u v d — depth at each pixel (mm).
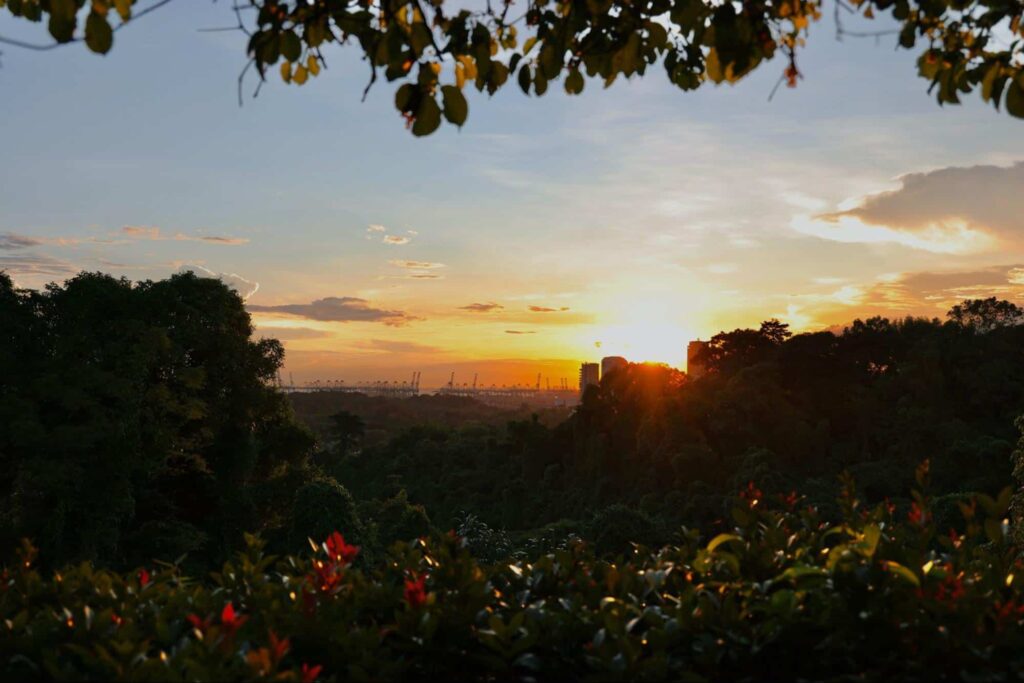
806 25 4312
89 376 31906
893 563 3783
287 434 45125
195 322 38062
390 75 3924
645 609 4055
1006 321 95938
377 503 47969
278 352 43188
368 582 4617
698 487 80688
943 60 4477
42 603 4652
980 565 4281
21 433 29625
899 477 78562
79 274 36188
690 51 4691
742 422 87875
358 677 3602
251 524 40719
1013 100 4148
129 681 3309
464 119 3941
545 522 99688
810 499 68188
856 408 90688
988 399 85562
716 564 4500
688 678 3451
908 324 100000
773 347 106125
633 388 102250
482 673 4094
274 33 3842
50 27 3471
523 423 115500
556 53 4441
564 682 4008
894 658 3652
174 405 36219
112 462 31609
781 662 3879
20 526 30656
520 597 4594
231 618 3305
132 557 35000
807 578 3873
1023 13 4332
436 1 4223
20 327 33906
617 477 96625
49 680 3936
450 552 4738
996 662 3578
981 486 70312
